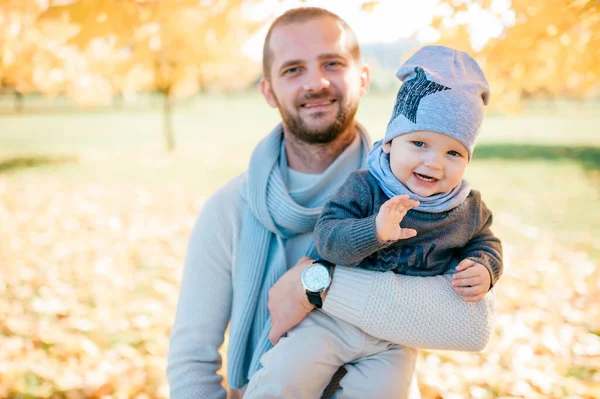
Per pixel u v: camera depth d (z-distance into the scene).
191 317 2.04
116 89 14.99
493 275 1.69
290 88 1.95
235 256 2.04
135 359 4.00
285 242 2.04
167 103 18.55
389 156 1.78
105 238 7.41
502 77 3.48
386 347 1.78
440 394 3.48
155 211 9.23
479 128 1.68
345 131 2.05
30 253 6.62
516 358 3.95
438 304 1.65
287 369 1.71
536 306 5.00
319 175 2.07
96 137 23.41
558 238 7.55
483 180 12.58
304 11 2.01
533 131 26.06
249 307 1.97
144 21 2.81
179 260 6.48
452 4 2.81
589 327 4.54
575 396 3.47
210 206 2.11
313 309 1.84
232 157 16.72
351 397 1.75
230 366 1.98
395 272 1.76
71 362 3.93
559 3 2.56
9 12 3.21
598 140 21.53
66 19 2.66
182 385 1.98
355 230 1.56
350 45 2.01
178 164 15.09
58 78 8.18
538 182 12.23
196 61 8.18
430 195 1.67
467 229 1.77
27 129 27.44
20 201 9.88
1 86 13.32
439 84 1.66
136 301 5.19
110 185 11.74
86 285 5.57
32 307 4.91
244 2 2.89
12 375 3.69
